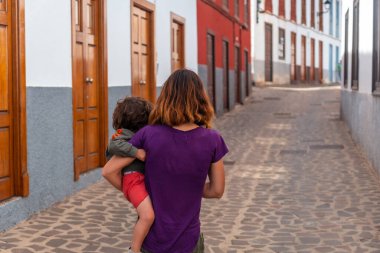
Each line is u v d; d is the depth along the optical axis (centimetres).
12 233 574
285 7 3369
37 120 648
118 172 300
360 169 931
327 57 4322
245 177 883
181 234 287
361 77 1109
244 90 2347
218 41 1833
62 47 715
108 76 868
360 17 1122
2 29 586
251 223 623
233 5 2106
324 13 4200
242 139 1317
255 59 3002
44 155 666
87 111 806
